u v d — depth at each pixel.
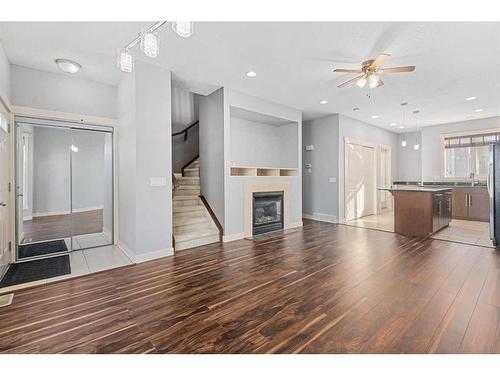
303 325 1.88
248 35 2.72
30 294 2.41
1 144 2.95
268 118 5.44
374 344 1.65
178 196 4.87
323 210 6.50
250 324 1.90
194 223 4.43
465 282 2.61
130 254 3.49
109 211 4.12
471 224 5.89
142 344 1.68
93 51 2.98
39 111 3.45
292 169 5.65
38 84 3.45
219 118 4.45
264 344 1.67
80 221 3.91
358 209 6.91
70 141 3.81
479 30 2.61
